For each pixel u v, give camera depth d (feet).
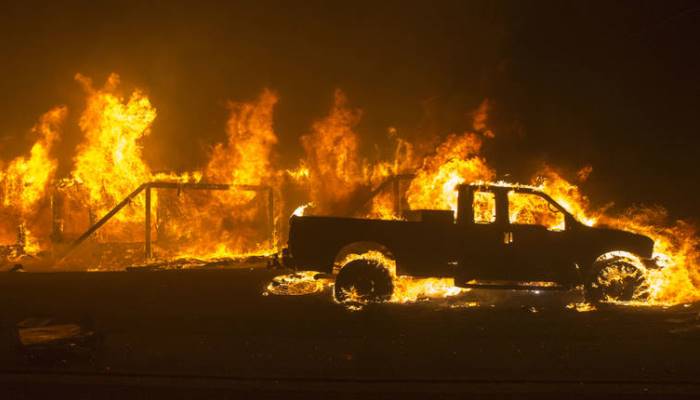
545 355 28.48
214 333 32.86
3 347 30.30
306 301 40.83
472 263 39.75
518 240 39.91
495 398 22.95
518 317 36.17
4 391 23.89
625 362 27.37
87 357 28.04
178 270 52.95
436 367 26.84
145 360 28.12
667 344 30.22
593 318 35.88
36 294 43.24
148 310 38.34
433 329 33.42
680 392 23.59
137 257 66.74
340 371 26.43
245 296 42.55
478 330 33.14
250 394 23.58
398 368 26.78
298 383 24.85
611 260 39.47
